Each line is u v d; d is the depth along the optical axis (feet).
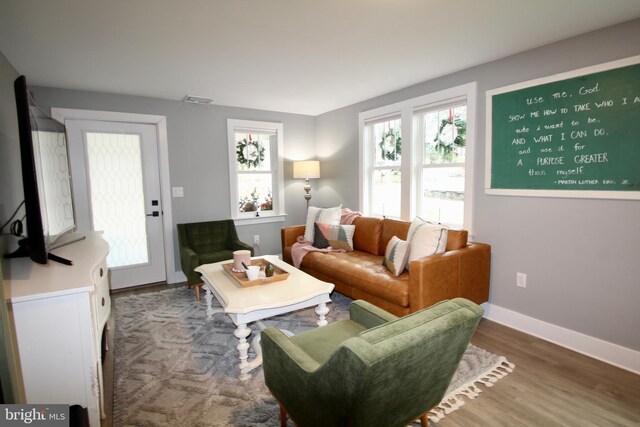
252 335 8.85
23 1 5.72
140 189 12.92
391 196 13.08
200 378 7.13
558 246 8.20
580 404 6.24
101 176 12.24
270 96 12.65
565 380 6.93
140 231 13.05
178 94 12.18
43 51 7.93
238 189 14.97
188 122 13.43
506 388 6.70
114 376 7.19
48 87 11.02
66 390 5.08
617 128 7.10
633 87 6.84
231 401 6.41
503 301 9.42
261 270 8.89
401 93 11.83
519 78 8.60
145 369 7.45
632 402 6.26
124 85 10.94
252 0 5.87
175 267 13.60
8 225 7.12
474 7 6.23
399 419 4.55
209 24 6.76
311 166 14.96
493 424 5.79
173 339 8.80
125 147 12.54
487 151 9.41
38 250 5.42
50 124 7.29
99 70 9.41
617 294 7.35
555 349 8.11
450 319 4.11
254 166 15.43
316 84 11.12
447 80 10.29
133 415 6.02
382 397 3.85
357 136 13.98
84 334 5.09
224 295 7.35
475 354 7.88
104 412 5.97
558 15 6.57
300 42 7.73
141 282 13.17
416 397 4.46
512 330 9.08
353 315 6.51
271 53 8.36
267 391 6.71
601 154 7.36
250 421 5.90
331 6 6.14
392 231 11.28
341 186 15.10
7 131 7.77
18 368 4.76
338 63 9.16
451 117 10.63
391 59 8.92
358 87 11.55
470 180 9.84
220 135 14.15
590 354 7.80
